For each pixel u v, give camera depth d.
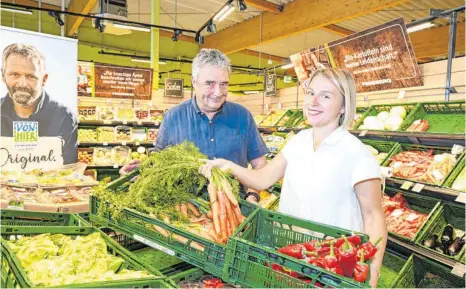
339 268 1.11
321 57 5.01
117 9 7.85
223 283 1.41
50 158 3.58
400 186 3.33
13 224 2.06
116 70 7.49
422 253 2.82
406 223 3.19
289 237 1.47
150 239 1.55
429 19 3.92
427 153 3.67
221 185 1.66
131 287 1.22
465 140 3.05
